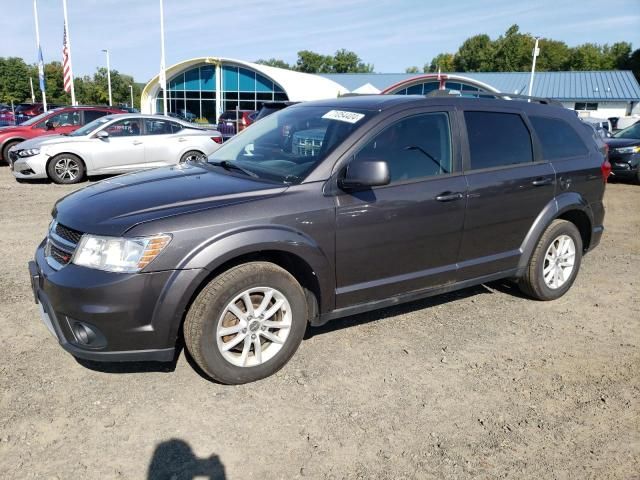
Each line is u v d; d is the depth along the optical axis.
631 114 46.97
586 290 5.27
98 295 2.89
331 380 3.43
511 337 4.15
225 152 4.36
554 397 3.33
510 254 4.46
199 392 3.25
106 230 2.98
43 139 11.21
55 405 3.06
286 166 3.67
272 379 3.42
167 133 12.09
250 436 2.86
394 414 3.10
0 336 3.86
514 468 2.69
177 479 2.54
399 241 3.76
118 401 3.13
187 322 3.11
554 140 4.76
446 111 4.06
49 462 2.62
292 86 40.50
